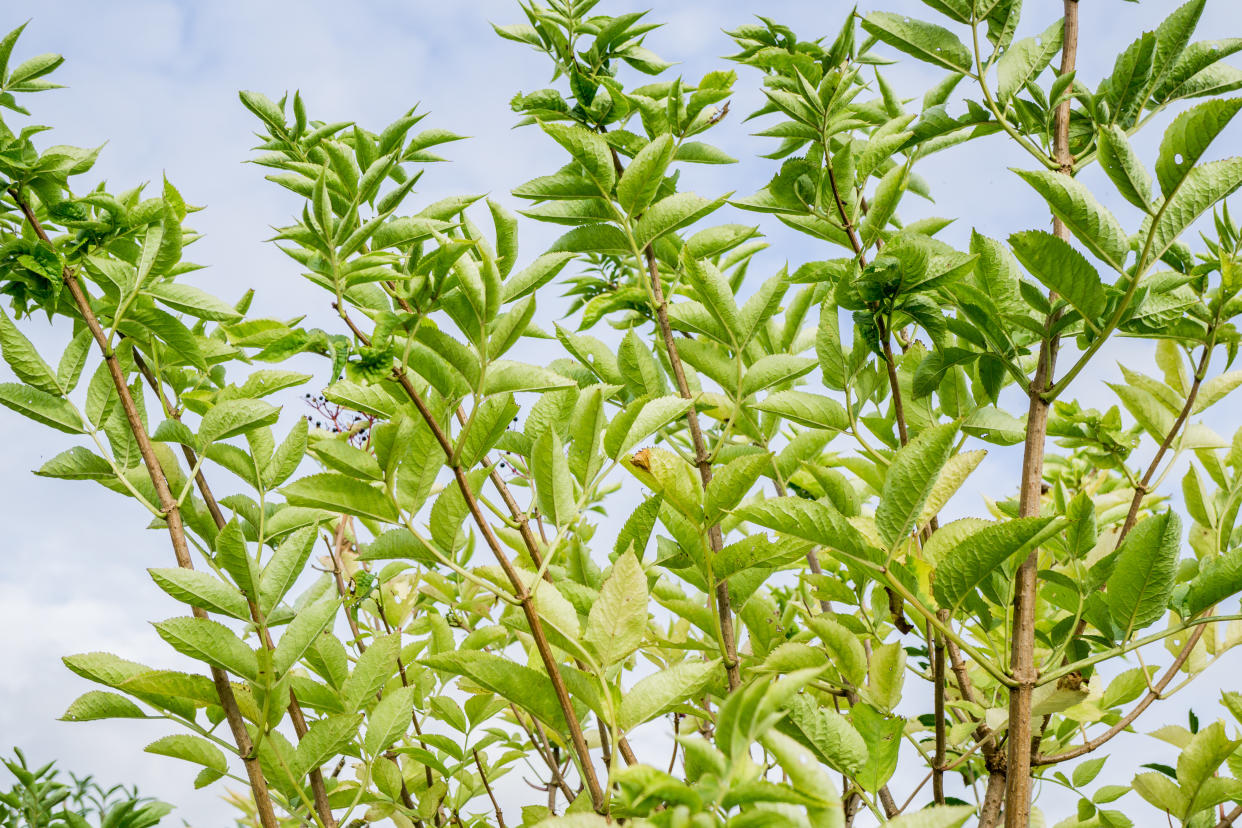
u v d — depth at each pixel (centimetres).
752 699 90
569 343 225
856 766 153
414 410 156
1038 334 165
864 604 228
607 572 197
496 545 138
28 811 223
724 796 89
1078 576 172
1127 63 169
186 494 183
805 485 255
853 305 172
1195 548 219
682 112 236
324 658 224
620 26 241
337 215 197
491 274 144
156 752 170
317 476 140
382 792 251
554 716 144
